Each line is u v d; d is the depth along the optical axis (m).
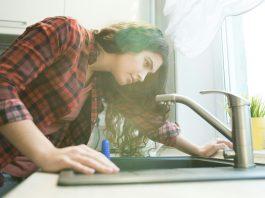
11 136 0.57
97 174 0.48
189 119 1.57
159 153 1.41
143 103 1.16
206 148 1.04
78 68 0.87
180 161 0.97
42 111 0.83
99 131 1.38
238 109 0.62
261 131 1.09
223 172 0.51
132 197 0.32
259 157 0.95
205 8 1.23
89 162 0.51
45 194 0.33
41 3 1.81
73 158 0.52
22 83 0.66
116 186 0.38
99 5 1.86
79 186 0.37
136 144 1.23
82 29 0.86
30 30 0.74
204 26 1.25
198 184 0.40
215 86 1.59
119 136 1.24
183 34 1.36
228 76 1.53
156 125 1.18
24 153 0.56
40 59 0.70
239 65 1.52
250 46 1.44
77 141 1.07
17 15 1.77
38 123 0.84
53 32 0.73
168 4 1.42
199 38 1.29
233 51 1.55
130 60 0.96
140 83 1.07
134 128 1.23
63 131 1.01
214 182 0.42
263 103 1.23
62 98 0.84
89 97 1.08
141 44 0.94
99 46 0.96
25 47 0.68
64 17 0.79
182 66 1.60
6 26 1.75
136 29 0.94
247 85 1.46
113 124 1.24
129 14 1.87
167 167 0.96
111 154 1.27
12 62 0.66
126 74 0.98
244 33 1.49
